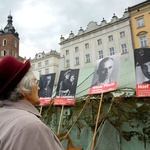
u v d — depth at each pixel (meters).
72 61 38.41
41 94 8.13
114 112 6.29
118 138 6.23
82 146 6.93
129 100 6.06
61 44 40.91
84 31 38.00
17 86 1.33
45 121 8.32
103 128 6.55
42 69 49.84
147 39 29.78
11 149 1.00
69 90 7.27
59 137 6.83
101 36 35.22
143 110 5.80
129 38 31.56
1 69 1.33
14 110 1.24
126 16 32.38
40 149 1.04
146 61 5.66
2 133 1.10
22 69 1.36
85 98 7.05
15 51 50.66
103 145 6.41
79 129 7.15
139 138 5.85
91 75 8.52
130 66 7.55
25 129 1.06
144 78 5.54
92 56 35.72
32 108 1.34
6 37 49.69
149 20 29.95
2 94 1.32
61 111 7.40
